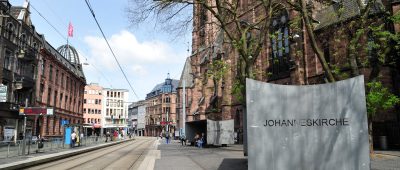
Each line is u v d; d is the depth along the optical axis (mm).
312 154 8945
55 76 55188
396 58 24547
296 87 9250
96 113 118500
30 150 25531
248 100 9305
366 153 8711
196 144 39219
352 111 8922
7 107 37469
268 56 42219
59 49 80375
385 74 27172
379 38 19594
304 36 35594
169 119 122750
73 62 76438
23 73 42969
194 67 68938
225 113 48312
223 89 51031
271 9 21484
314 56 34625
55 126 54938
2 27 36906
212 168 14883
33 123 44875
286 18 39000
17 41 40844
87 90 118062
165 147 37219
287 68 39219
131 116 167000
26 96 43656
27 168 16266
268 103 9250
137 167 16719
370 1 18500
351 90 8984
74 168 16281
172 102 124250
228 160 18984
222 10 23594
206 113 59188
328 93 9086
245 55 21266
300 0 18219
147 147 38750
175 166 15820
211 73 26203
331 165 8836
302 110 9133
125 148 36719
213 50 56562
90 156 24547
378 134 27141
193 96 67500
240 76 22547
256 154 9102
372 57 22562
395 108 26484
